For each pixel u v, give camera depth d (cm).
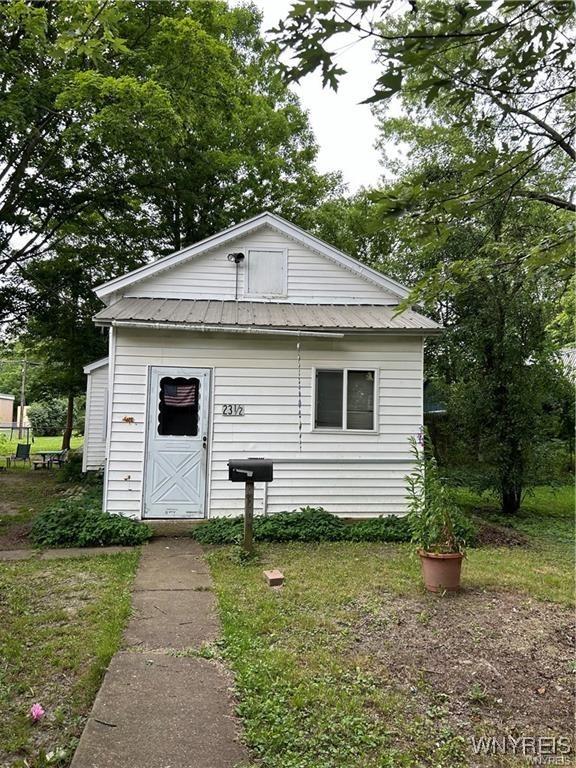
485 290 966
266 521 751
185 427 812
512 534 830
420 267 1267
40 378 2073
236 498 812
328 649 385
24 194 1295
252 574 566
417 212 252
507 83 220
